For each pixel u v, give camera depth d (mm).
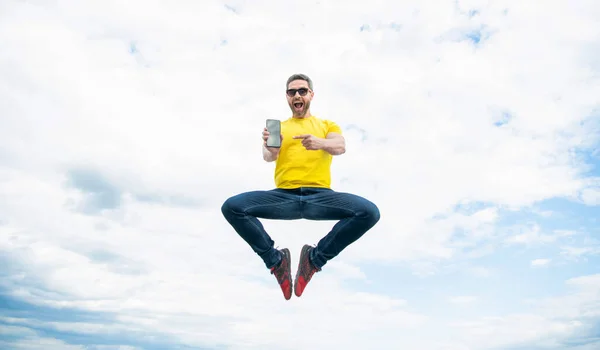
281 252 4262
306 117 4355
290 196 4023
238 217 4004
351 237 4066
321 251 4160
